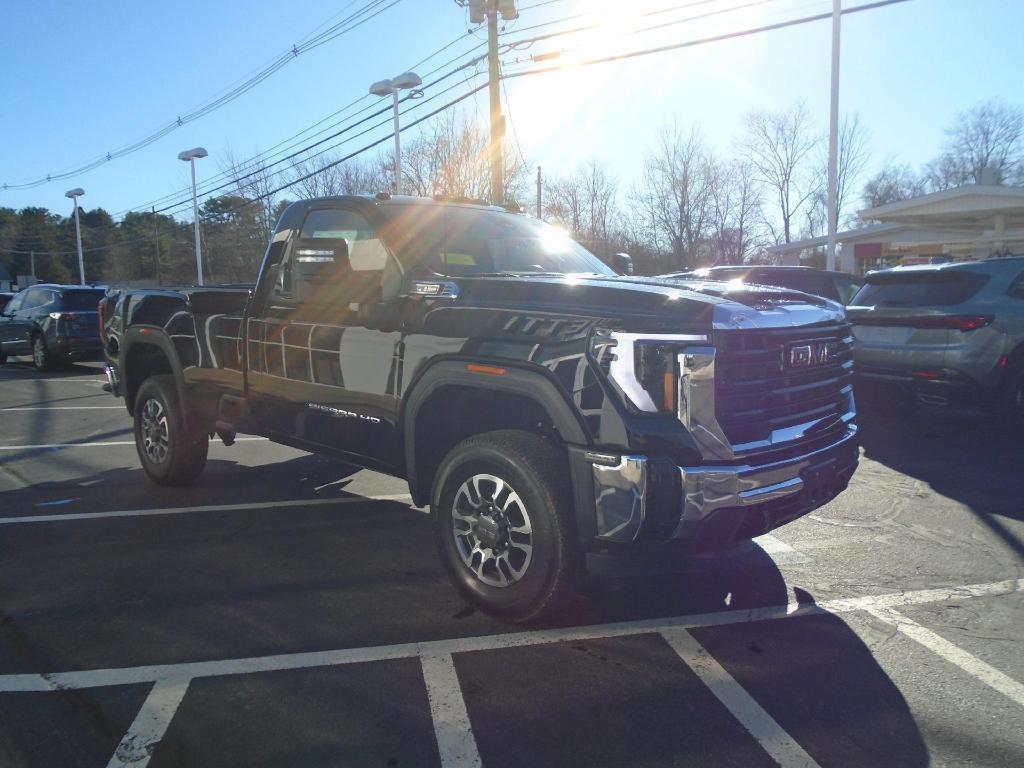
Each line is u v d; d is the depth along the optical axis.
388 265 4.13
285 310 4.73
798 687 3.13
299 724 2.85
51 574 4.36
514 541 3.52
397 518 5.45
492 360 3.50
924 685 3.15
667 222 41.16
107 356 7.02
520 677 3.20
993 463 6.89
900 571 4.41
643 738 2.78
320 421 4.59
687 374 3.07
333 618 3.77
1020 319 7.42
